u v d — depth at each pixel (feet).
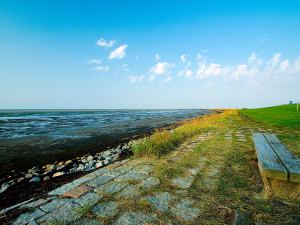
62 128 77.92
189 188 14.52
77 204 12.50
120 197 13.33
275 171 11.61
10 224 10.52
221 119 76.38
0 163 29.86
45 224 10.44
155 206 12.13
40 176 23.11
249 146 27.37
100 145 43.32
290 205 11.76
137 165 20.21
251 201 12.48
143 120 123.03
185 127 44.16
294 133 40.14
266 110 128.57
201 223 10.45
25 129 74.79
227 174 17.07
